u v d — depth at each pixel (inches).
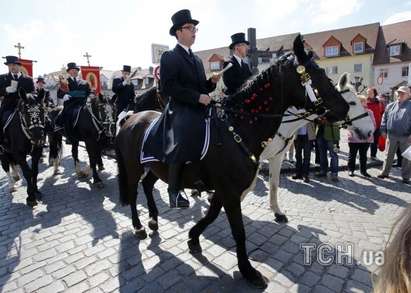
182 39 108.5
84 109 248.8
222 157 105.0
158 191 227.1
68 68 267.7
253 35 275.0
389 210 183.6
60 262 131.2
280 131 156.3
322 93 108.2
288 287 111.0
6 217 185.2
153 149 116.3
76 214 186.7
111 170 298.8
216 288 111.4
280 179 254.2
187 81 108.0
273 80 107.7
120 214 184.9
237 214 110.5
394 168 287.1
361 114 161.3
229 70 158.2
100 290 111.6
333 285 111.7
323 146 250.5
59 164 331.6
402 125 235.0
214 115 109.3
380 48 1352.1
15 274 123.3
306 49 111.0
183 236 152.7
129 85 279.0
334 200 203.0
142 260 131.1
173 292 109.7
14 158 216.8
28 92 207.9
